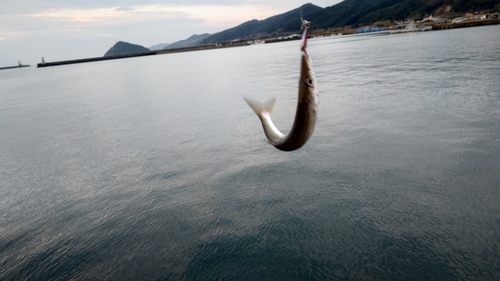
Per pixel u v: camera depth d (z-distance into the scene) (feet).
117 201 15.07
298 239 10.78
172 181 16.70
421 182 13.97
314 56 102.27
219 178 16.43
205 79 66.03
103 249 11.42
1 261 11.35
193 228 12.10
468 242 10.00
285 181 15.31
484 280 8.54
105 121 33.04
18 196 16.84
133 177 17.78
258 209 12.97
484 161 15.37
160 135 25.72
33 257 11.39
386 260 9.53
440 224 11.00
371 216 11.76
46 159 22.39
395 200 12.73
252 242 10.87
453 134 19.27
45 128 32.30
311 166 16.81
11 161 22.61
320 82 44.80
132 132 27.48
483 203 12.01
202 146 22.03
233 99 38.91
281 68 74.90
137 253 10.97
